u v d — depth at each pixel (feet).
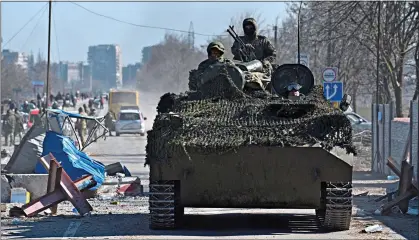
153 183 106.42
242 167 102.17
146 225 116.06
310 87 115.24
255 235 106.42
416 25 326.24
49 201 129.29
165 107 117.50
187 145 100.63
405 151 184.55
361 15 354.33
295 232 109.70
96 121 203.21
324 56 404.16
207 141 101.04
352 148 101.81
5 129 350.43
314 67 365.40
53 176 131.44
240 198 105.40
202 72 119.14
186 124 104.17
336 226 109.09
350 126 102.68
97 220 123.34
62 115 207.72
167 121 105.50
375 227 111.34
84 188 135.33
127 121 451.53
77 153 157.48
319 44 362.12
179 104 111.75
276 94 115.03
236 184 104.01
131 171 236.84
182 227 114.93
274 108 106.83
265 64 125.29
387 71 366.63
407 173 134.92
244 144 100.22
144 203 150.10
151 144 104.99
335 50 387.34
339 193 105.09
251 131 102.47
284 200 105.19
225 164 102.01
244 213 135.33
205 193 105.40
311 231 110.63
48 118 208.74
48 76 355.97
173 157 102.01
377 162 229.66
